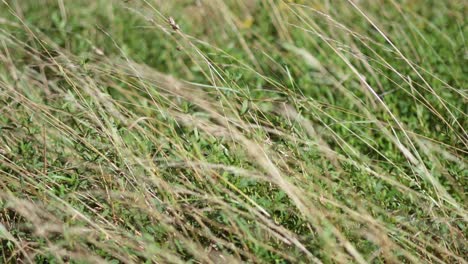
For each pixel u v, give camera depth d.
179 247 4.62
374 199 5.14
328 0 7.84
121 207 4.93
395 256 4.70
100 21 7.97
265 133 5.70
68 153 5.32
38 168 5.20
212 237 4.68
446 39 7.52
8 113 5.71
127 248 4.65
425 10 8.25
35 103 5.62
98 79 6.21
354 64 7.09
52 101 6.11
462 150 5.73
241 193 4.85
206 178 5.07
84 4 8.23
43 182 5.01
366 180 5.21
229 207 4.76
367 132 6.15
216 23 7.98
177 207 4.83
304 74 7.06
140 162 4.97
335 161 5.28
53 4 8.20
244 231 4.63
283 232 4.66
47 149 5.37
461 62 7.24
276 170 4.86
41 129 5.45
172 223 4.82
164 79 6.59
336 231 4.57
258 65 7.12
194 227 4.91
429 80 6.77
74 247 4.59
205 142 5.41
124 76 6.38
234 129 5.39
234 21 7.89
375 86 6.88
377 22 7.68
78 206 4.93
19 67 6.82
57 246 4.52
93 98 5.60
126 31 7.79
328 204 4.93
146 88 5.77
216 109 6.09
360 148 6.06
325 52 7.34
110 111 5.47
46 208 4.80
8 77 6.56
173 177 5.08
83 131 5.49
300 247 4.57
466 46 7.47
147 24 7.83
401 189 5.25
